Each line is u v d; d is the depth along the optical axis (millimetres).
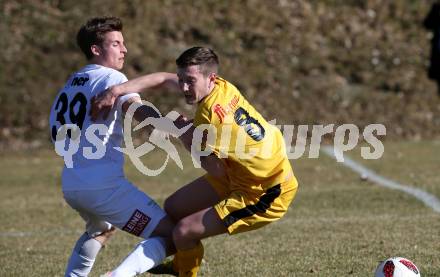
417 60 60000
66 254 22562
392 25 63031
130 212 15766
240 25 59781
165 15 59156
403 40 61625
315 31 61156
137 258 15336
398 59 59750
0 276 19891
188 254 15836
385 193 31406
